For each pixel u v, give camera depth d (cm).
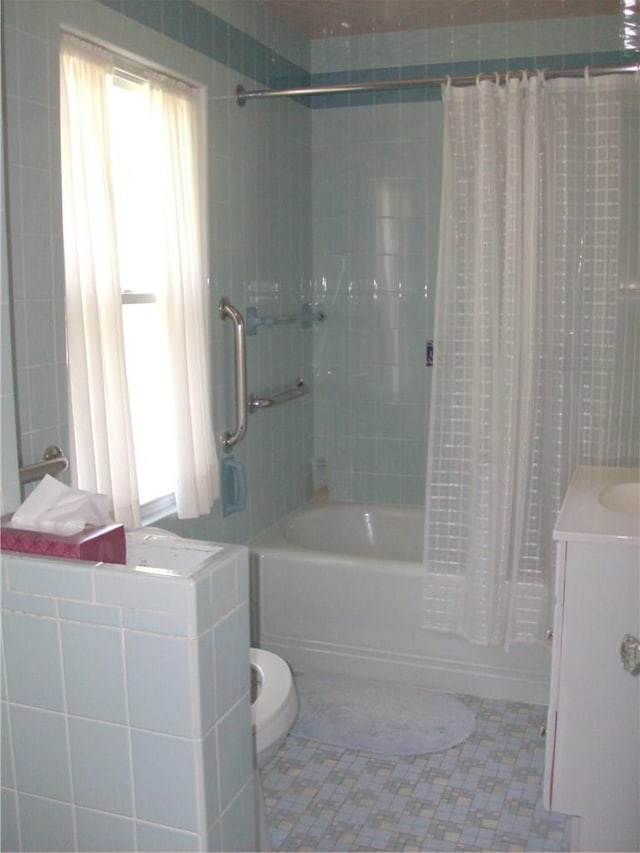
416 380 367
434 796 236
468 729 268
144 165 259
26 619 149
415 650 295
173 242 258
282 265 345
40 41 201
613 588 197
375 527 369
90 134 221
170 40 257
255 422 329
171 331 260
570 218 274
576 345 279
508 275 274
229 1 292
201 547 154
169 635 139
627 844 207
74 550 146
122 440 234
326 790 239
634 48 322
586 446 283
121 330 232
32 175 200
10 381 170
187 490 268
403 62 349
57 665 148
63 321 211
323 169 367
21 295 198
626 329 280
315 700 286
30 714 153
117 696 145
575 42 327
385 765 250
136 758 146
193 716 140
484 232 274
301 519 358
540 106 270
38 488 158
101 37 225
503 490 279
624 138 270
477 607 283
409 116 351
